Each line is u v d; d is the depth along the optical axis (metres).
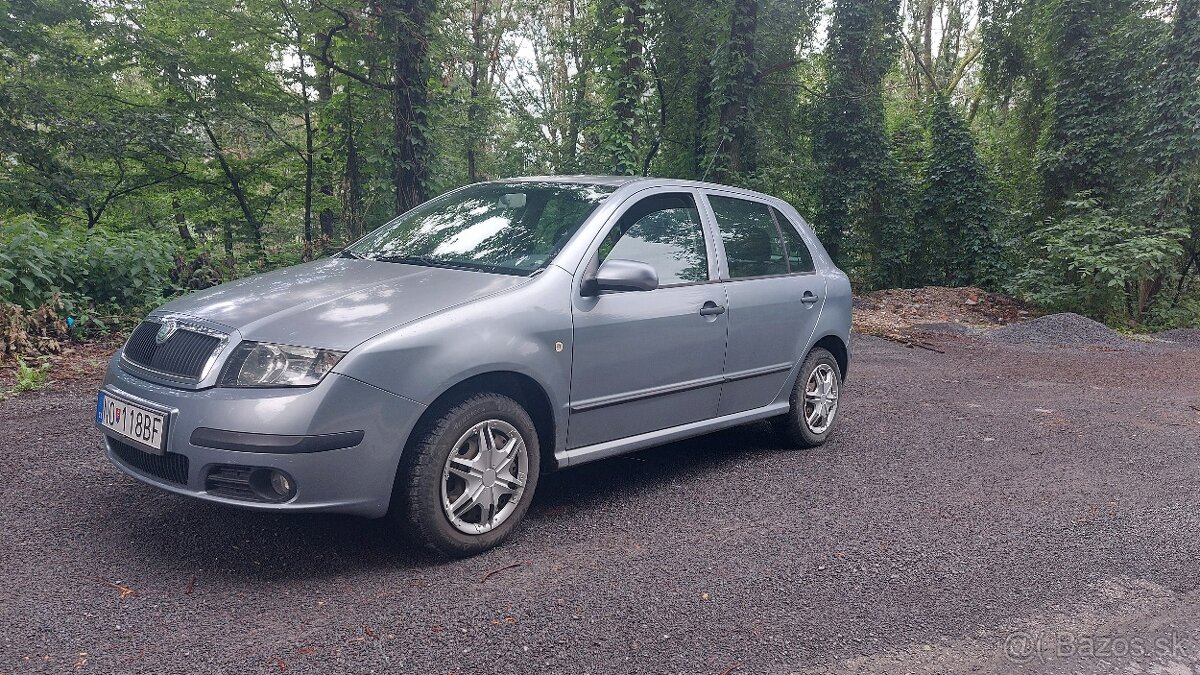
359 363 3.21
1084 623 3.16
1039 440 6.02
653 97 20.05
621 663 2.73
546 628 2.94
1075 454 5.63
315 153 15.91
